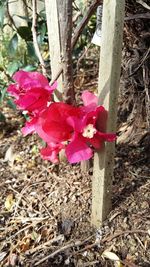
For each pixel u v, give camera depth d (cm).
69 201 32
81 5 39
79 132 24
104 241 29
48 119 25
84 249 29
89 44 42
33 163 37
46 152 28
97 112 25
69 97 28
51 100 27
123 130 36
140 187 32
